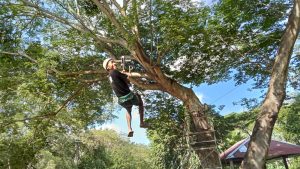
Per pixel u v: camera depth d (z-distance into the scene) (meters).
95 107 17.50
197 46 14.16
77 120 17.56
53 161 29.86
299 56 15.39
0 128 14.02
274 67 10.78
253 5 13.17
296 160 28.39
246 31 14.30
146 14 13.04
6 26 13.49
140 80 14.92
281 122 27.08
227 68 16.02
